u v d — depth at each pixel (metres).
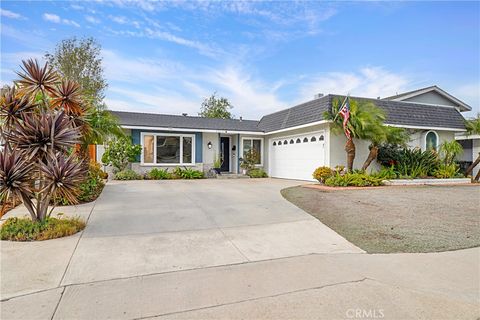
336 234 5.71
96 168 10.49
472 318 2.82
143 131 16.28
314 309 2.96
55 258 4.24
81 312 2.87
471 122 16.06
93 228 5.77
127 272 3.87
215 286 3.49
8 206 6.61
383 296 3.24
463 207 7.85
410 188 11.67
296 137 15.87
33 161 5.20
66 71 23.69
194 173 16.52
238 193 10.41
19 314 2.82
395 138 13.12
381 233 5.71
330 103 13.57
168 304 3.04
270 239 5.38
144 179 15.55
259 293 3.31
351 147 12.57
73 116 6.42
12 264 4.00
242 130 17.92
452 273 3.89
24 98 5.59
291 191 10.73
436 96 23.81
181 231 5.74
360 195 9.69
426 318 2.82
